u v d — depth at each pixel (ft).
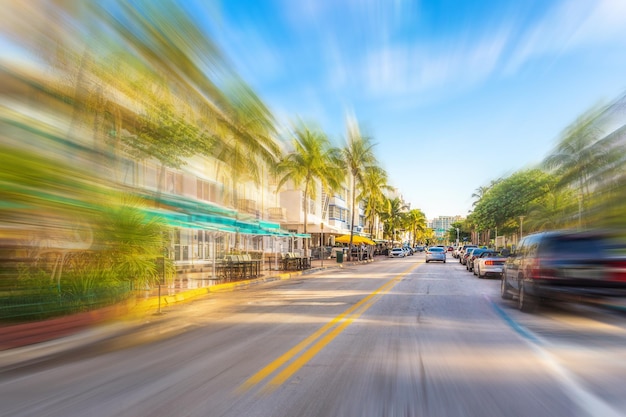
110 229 36.86
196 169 81.41
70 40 29.94
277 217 133.49
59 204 32.83
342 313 36.94
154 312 38.17
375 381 18.53
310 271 98.07
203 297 49.90
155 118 43.93
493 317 34.96
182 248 84.99
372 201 188.55
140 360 22.17
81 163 35.53
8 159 29.27
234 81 39.22
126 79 35.12
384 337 27.25
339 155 133.49
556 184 132.67
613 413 15.23
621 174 113.09
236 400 16.34
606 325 31.48
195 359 22.21
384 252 241.76
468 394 16.97
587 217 122.11
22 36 28.04
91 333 28.91
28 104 30.78
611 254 34.78
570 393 17.13
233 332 29.12
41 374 19.97
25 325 26.40
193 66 34.78
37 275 31.76
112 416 14.98
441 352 23.48
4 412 15.48
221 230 65.10
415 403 16.03
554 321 33.17
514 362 21.52
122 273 36.83
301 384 18.13
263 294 52.29
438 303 43.27
